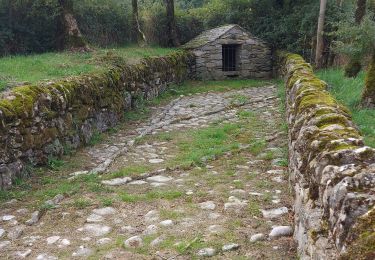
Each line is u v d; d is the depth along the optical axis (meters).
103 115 9.29
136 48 17.69
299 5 19.22
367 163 2.55
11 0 14.69
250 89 16.03
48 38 15.71
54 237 4.40
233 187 5.65
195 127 9.82
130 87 11.56
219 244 4.04
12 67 9.85
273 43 19.75
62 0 14.43
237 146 7.67
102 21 18.17
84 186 5.89
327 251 2.42
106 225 4.64
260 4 20.75
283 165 6.44
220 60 19.16
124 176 6.31
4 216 4.90
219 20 22.25
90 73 9.62
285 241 4.05
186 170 6.57
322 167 2.82
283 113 10.51
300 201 3.61
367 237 1.96
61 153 7.22
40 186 5.90
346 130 3.32
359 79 11.34
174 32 20.84
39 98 6.69
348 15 14.70
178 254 3.89
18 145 5.98
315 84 6.38
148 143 8.44
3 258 3.99
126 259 3.86
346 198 2.21
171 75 16.00
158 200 5.30
